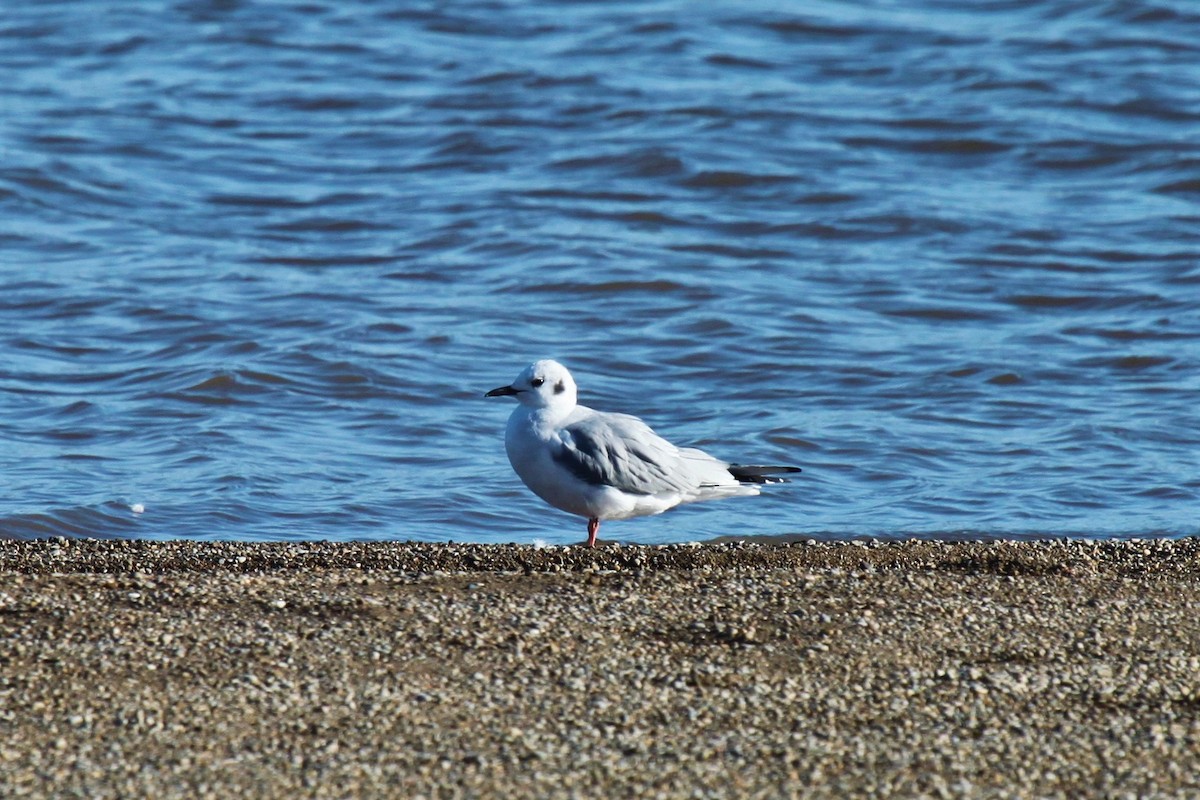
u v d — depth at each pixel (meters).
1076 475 16.09
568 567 12.16
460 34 35.75
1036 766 8.30
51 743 8.23
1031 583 11.36
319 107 31.45
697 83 32.44
